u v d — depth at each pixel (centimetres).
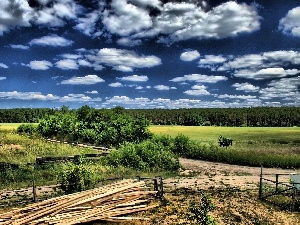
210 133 6950
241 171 2828
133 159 2723
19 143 3847
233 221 1348
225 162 3325
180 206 1513
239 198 1734
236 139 5528
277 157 3114
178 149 3772
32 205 1304
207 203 1318
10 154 2972
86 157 2914
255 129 8494
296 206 1619
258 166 3116
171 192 1825
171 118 13550
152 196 1656
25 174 2173
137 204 1489
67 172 1795
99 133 4625
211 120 12725
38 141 4197
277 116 11625
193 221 1312
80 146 4025
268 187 2100
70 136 4916
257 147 4294
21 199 1639
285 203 1664
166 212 1430
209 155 3469
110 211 1354
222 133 6944
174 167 2798
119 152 2841
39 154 3116
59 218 1230
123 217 1335
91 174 1862
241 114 12238
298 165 3014
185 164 3173
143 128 4259
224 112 12669
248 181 2339
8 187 1920
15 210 1270
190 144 3781
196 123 11975
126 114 5081
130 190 1520
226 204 1590
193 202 1577
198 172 2719
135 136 4216
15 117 13450
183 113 13362
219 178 2452
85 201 1348
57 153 3266
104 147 3956
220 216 1399
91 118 5088
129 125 4306
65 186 1759
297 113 11419
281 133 6931
